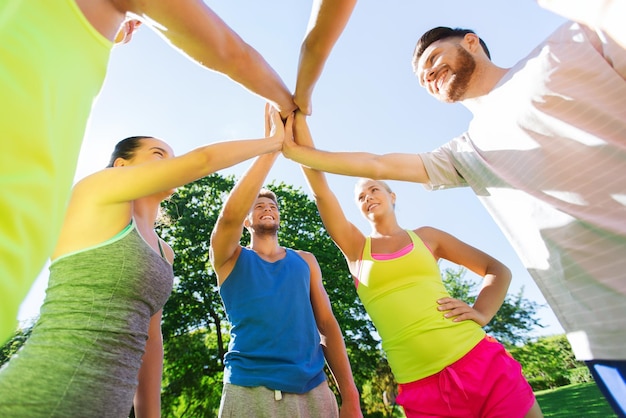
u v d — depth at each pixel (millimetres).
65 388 900
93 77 667
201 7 1093
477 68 1707
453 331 1810
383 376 15508
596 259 1109
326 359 2223
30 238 488
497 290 2096
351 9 1360
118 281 1065
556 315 1264
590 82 1184
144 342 1162
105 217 1094
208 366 11734
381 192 2363
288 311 1954
